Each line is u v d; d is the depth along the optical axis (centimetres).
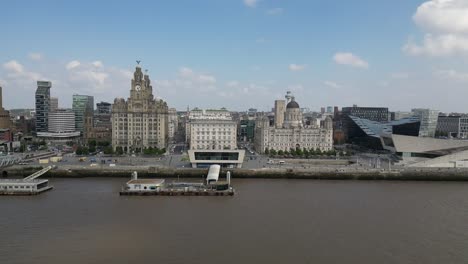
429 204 14938
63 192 16650
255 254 9588
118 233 11062
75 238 10619
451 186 19050
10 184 16188
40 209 13662
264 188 17975
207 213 13262
